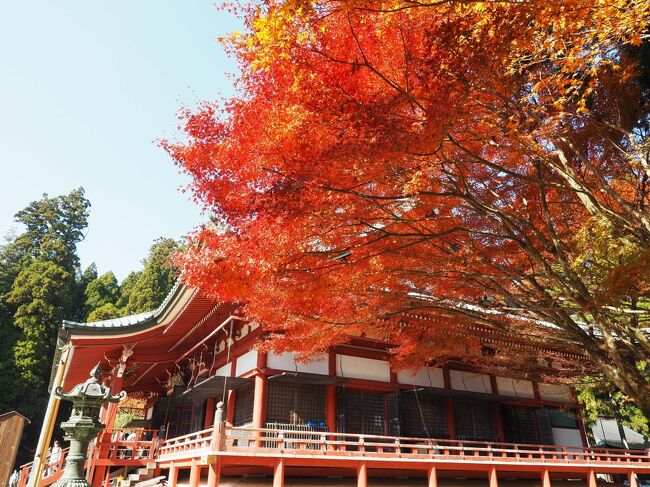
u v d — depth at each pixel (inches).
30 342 1996.8
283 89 271.7
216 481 538.9
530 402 999.0
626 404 1275.8
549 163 356.5
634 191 413.1
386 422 806.5
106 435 809.5
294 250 292.5
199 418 973.2
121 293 2758.4
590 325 450.6
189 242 306.8
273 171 269.1
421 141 227.0
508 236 357.1
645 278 308.3
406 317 560.7
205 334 923.4
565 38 261.7
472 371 952.9
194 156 288.5
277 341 528.1
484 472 831.7
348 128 238.5
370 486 708.7
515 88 317.4
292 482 664.4
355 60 248.7
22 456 1916.8
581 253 378.6
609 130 382.9
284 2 178.4
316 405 754.8
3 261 2469.2
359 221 302.4
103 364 948.6
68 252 2484.0
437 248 378.0
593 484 874.8
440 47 218.2
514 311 459.8
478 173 388.2
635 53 338.6
